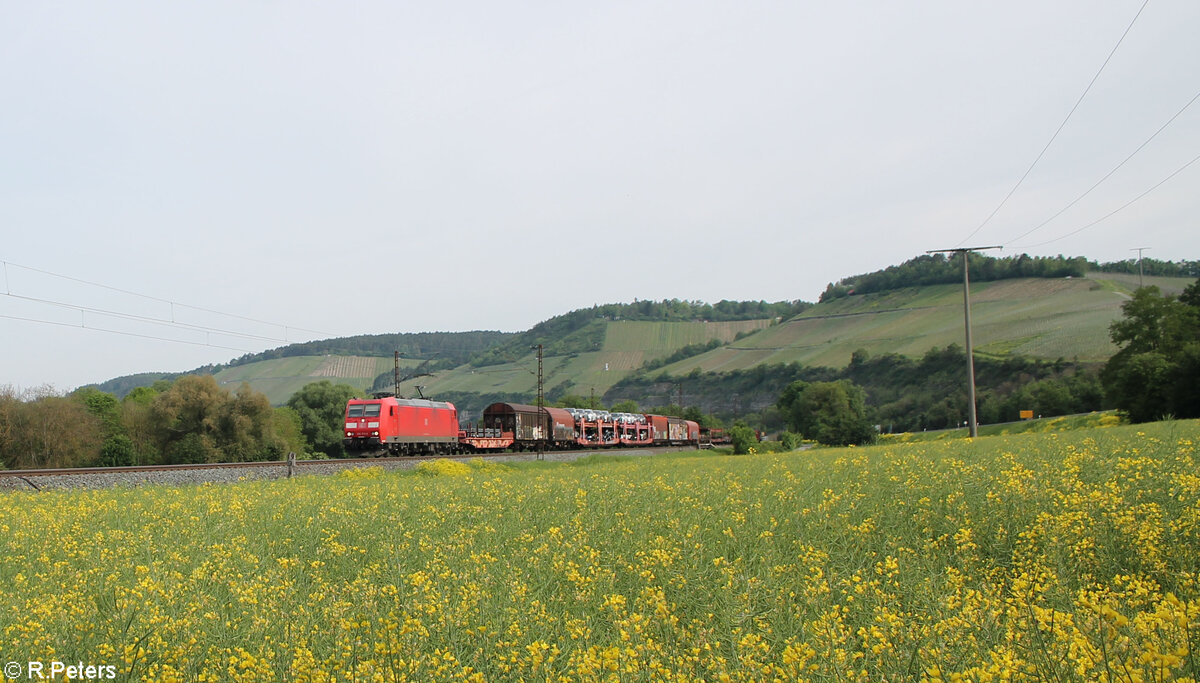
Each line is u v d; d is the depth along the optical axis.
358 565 11.05
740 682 5.74
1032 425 73.56
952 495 12.50
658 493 17.23
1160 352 63.97
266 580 9.56
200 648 6.82
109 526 15.35
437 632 7.02
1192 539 8.77
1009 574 8.83
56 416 64.25
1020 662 5.17
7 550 12.90
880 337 171.00
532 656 6.14
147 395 92.69
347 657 6.46
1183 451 15.45
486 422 66.12
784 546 10.62
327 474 36.22
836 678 5.55
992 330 144.12
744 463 30.12
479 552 11.07
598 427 78.88
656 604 7.50
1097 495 10.22
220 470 33.25
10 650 7.06
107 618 7.63
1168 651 4.76
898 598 7.73
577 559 10.41
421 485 24.00
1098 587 7.86
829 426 103.00
